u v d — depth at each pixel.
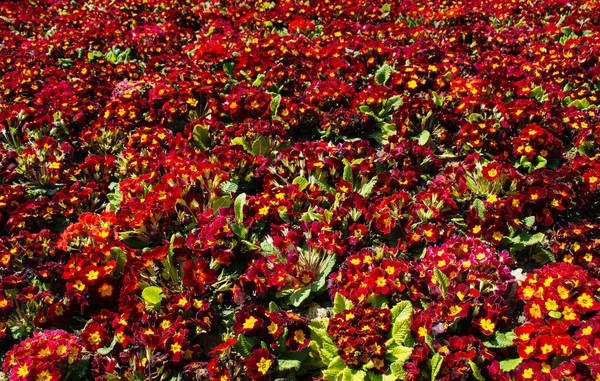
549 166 1.56
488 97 1.76
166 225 1.43
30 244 1.39
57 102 1.77
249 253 1.38
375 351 1.20
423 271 1.30
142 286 1.32
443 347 1.19
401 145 1.57
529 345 1.19
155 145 1.64
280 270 1.31
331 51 1.95
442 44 2.05
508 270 1.29
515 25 2.22
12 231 1.45
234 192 1.51
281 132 1.63
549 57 1.88
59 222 1.50
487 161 1.58
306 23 2.22
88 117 1.78
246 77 1.90
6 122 1.73
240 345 1.23
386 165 1.56
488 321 1.23
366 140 1.62
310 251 1.36
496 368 1.18
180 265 1.34
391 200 1.43
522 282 1.28
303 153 1.55
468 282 1.28
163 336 1.22
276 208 1.44
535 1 2.41
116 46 2.16
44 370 1.19
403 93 1.82
